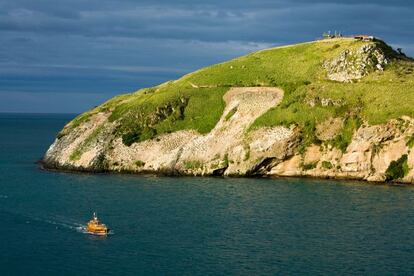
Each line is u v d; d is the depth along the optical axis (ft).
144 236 306.76
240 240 297.33
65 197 411.54
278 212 359.05
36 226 330.13
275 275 246.68
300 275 246.68
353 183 463.83
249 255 272.92
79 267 258.78
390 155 468.75
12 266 260.42
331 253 275.18
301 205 378.32
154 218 345.51
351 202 386.32
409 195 408.67
